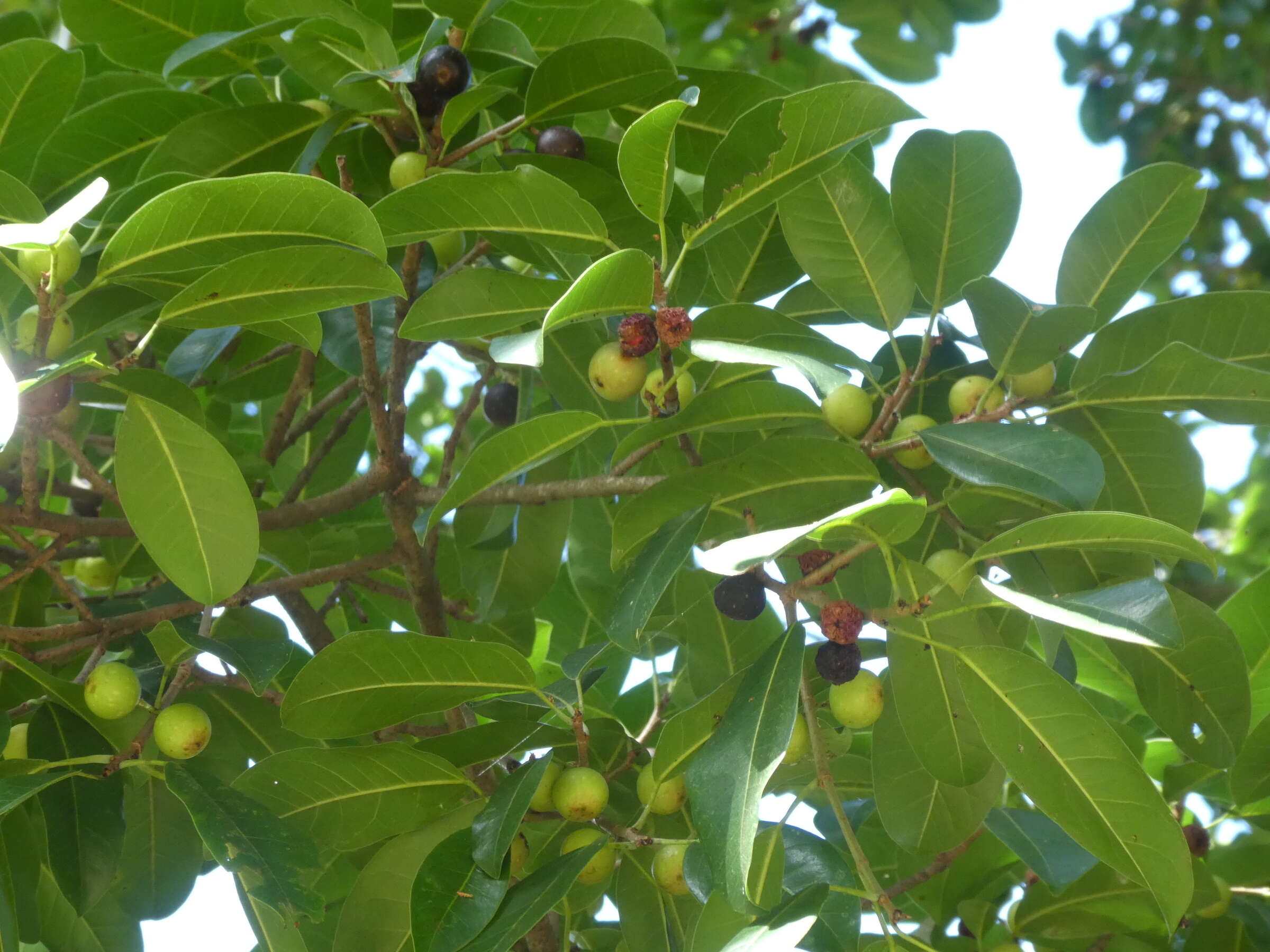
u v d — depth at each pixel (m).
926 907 1.01
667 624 0.99
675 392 0.90
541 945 0.96
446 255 1.02
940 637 0.91
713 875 0.81
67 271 0.85
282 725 0.88
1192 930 0.98
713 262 0.98
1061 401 0.92
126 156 1.02
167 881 0.94
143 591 1.02
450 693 0.89
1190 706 0.93
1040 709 0.86
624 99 0.97
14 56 0.95
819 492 0.91
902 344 0.97
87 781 0.90
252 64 1.02
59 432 0.87
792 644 0.85
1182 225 0.92
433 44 0.93
